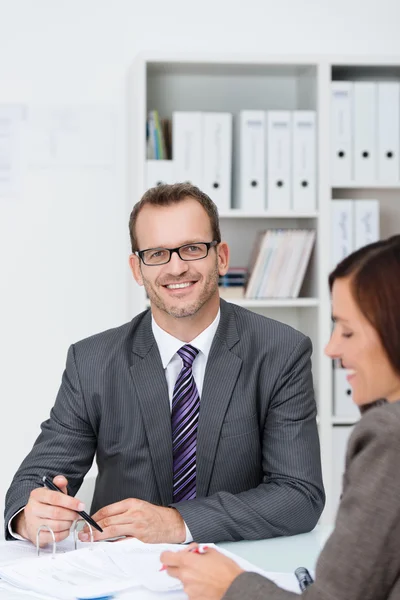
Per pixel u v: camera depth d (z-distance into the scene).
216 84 3.44
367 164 3.21
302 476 1.78
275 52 3.44
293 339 1.93
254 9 3.42
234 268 3.30
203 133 3.16
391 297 1.09
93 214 3.38
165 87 3.42
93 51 3.36
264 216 3.17
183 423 1.85
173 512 1.65
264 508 1.70
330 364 3.16
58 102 3.35
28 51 3.34
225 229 3.44
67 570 1.43
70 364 1.94
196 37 3.40
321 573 1.09
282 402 1.87
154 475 1.84
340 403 3.17
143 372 1.87
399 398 1.13
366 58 3.17
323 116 3.16
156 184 3.13
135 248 1.87
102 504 1.89
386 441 1.07
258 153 3.17
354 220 3.20
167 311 1.82
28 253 3.36
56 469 1.85
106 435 1.88
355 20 3.46
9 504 1.75
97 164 3.37
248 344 1.91
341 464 3.17
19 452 3.36
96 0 3.36
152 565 1.45
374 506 1.06
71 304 3.38
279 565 1.52
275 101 3.47
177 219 1.79
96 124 3.36
